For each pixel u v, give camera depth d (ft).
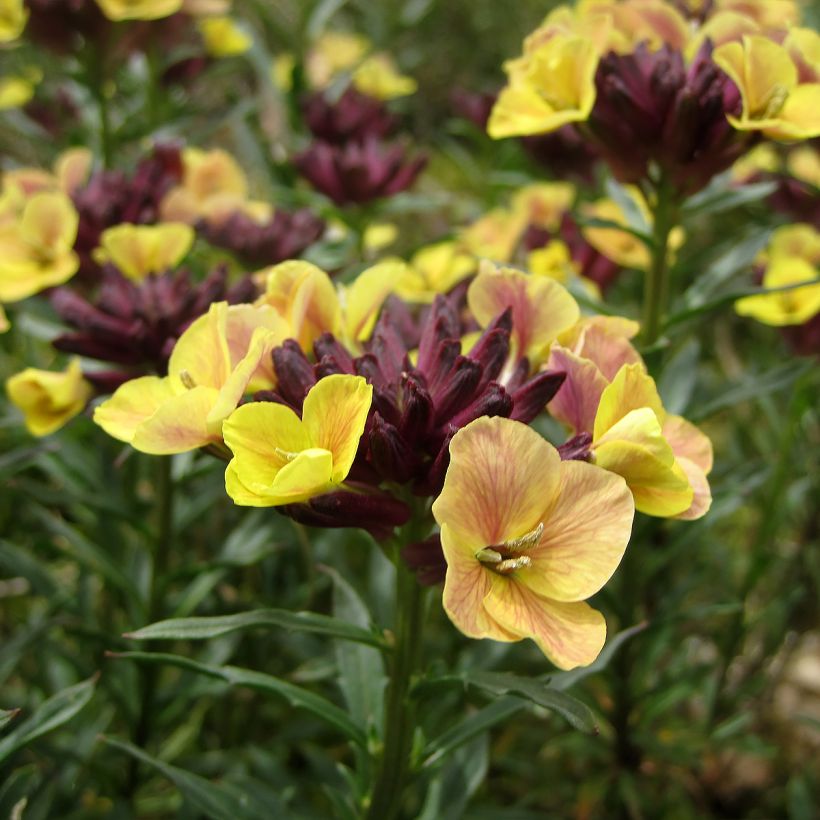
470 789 0.76
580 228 1.04
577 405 0.64
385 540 0.63
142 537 0.94
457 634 0.99
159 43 1.28
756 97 0.75
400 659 0.65
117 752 0.90
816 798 1.03
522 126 0.80
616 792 0.95
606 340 0.65
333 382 0.58
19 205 1.02
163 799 0.94
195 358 0.63
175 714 0.92
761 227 1.06
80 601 0.95
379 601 0.81
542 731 1.03
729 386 0.87
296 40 1.51
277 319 0.64
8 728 0.76
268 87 1.67
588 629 0.57
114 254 0.88
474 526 0.56
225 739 1.04
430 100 2.58
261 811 0.72
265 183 1.57
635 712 0.99
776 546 1.21
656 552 0.99
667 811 0.98
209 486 0.94
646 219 0.91
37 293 0.96
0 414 1.01
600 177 1.33
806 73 0.78
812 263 1.02
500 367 0.63
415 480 0.61
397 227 1.94
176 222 1.03
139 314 0.80
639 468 0.59
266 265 1.03
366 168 1.14
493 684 0.61
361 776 0.73
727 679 1.11
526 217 1.19
